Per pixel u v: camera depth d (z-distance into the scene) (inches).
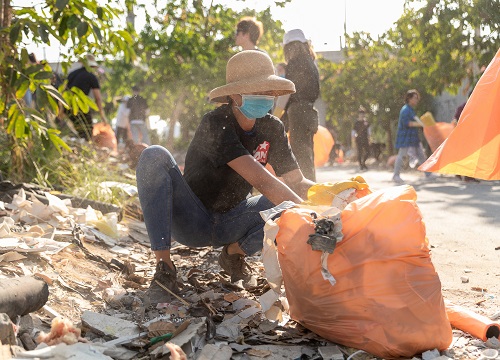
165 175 130.6
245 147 132.6
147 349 101.8
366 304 101.6
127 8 279.9
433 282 102.9
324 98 1029.8
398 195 105.7
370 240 103.2
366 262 102.0
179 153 758.5
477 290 146.0
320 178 560.4
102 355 92.7
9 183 195.5
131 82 663.1
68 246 152.3
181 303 127.3
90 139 293.4
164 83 623.2
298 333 113.7
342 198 117.4
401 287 101.1
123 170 285.9
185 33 571.2
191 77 595.2
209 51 572.1
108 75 665.6
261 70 126.6
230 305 127.9
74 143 278.1
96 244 168.1
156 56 591.5
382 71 967.0
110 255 161.3
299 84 235.9
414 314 100.7
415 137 482.6
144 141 541.3
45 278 127.4
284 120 246.8
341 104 1016.2
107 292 130.0
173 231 141.9
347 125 1120.8
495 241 208.1
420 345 101.3
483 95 145.7
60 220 168.9
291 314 115.9
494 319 123.9
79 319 117.3
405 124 481.7
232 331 112.8
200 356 100.0
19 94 205.3
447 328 104.3
